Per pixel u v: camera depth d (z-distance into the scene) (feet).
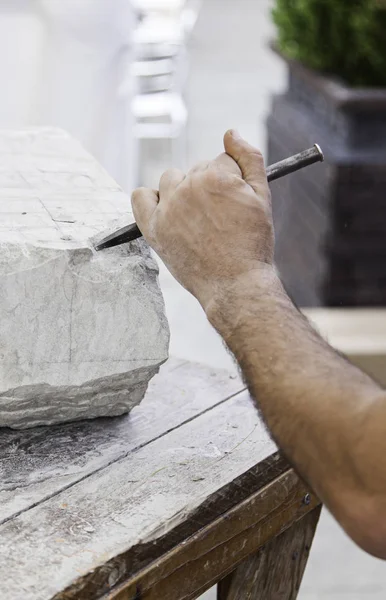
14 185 3.83
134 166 10.73
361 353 7.39
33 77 9.03
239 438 3.47
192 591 3.11
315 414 2.60
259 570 3.65
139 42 11.32
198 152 13.88
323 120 8.35
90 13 9.00
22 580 2.67
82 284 3.28
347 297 8.30
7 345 3.26
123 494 3.11
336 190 7.85
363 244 8.08
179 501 3.06
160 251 3.13
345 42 8.25
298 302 8.84
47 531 2.90
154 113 11.76
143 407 3.69
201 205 3.00
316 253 8.32
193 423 3.58
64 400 3.43
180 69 12.40
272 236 3.06
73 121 9.36
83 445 3.42
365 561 6.41
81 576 2.70
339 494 2.55
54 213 3.58
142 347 3.41
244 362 2.80
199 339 9.03
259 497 3.26
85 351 3.35
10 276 3.19
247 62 20.62
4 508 3.01
